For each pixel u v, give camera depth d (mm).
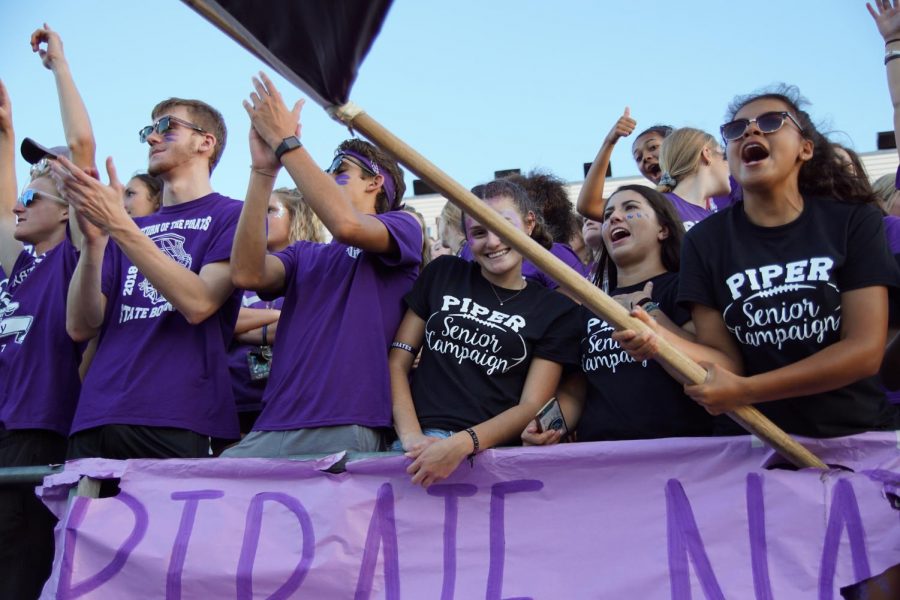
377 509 2984
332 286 3502
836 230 2725
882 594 2646
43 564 3582
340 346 3328
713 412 2568
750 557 2672
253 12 2121
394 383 3330
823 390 2570
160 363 3469
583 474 2898
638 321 2475
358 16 2123
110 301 3695
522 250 2385
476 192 3621
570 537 2846
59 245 4004
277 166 3373
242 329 4277
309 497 3039
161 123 3908
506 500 2928
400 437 3170
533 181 4625
